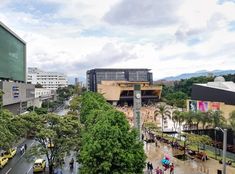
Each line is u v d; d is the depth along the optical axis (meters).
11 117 44.69
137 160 32.09
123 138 31.92
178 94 188.00
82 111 72.62
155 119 107.88
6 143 38.41
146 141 76.19
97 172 30.11
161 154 63.44
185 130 88.75
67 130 42.41
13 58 106.06
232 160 58.38
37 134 41.47
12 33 102.62
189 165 54.69
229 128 69.25
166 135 88.69
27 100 121.75
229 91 82.06
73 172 48.81
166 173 49.00
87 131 42.72
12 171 51.69
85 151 31.59
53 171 44.72
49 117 43.31
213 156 61.81
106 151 30.25
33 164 52.47
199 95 96.94
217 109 83.00
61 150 42.19
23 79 125.25
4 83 82.94
